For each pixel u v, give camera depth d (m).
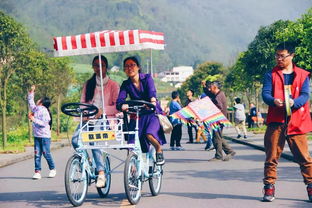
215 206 8.08
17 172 14.04
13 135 29.77
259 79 40.03
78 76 39.50
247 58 39.62
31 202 8.99
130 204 8.36
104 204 8.45
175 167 13.86
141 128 8.62
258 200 8.52
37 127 12.46
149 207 8.09
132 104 8.48
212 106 14.76
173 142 20.34
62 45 8.54
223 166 13.80
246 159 15.57
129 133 8.45
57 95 33.94
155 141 8.55
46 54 32.56
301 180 10.70
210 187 10.05
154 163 9.09
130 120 8.76
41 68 25.31
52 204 8.71
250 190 9.57
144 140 8.65
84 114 8.72
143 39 8.42
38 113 12.46
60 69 33.25
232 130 36.78
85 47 8.52
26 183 11.65
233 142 24.69
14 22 22.84
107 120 8.72
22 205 8.71
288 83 8.09
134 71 8.65
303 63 23.80
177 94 20.45
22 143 25.58
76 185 8.60
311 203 8.19
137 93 8.72
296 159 8.27
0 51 22.88
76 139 8.84
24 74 24.36
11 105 29.41
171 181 11.03
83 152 8.51
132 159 8.33
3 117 22.30
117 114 8.88
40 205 8.66
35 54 24.39
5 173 13.88
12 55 23.27
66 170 8.09
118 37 8.44
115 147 8.36
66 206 8.46
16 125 34.50
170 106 20.42
